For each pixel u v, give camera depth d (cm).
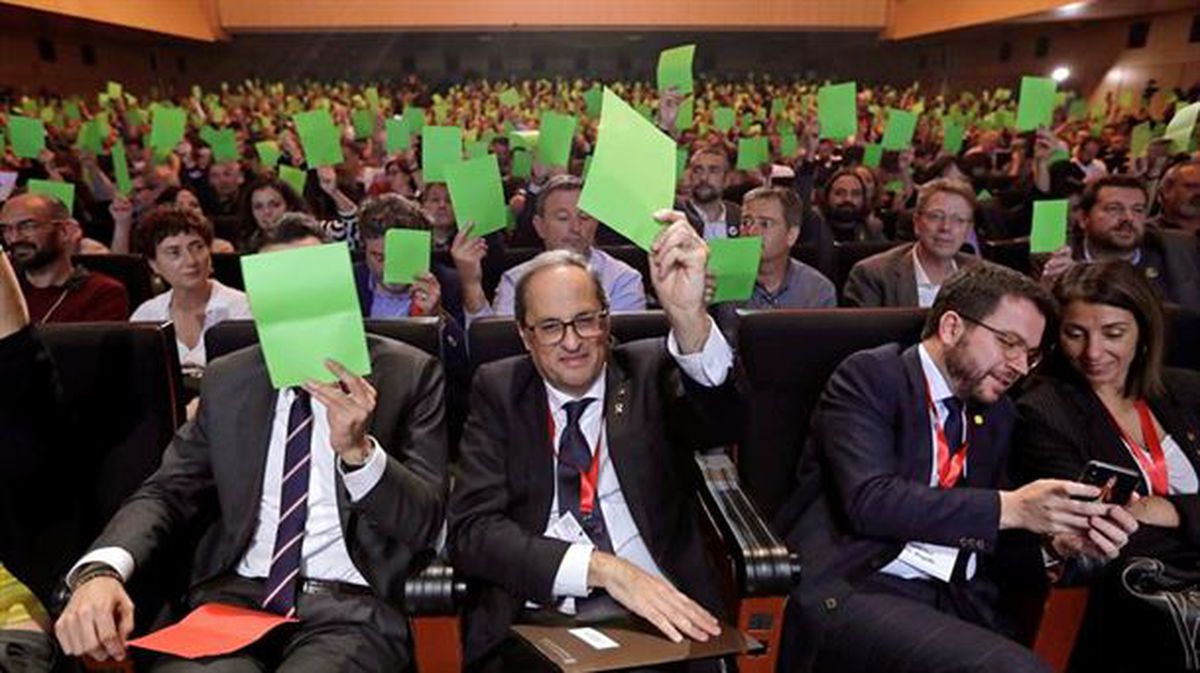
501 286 279
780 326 187
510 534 149
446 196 353
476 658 148
